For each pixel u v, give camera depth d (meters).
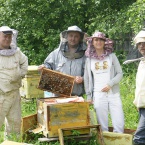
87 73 7.41
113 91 7.41
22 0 14.19
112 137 7.07
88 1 13.70
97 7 13.46
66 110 7.01
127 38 12.80
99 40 7.23
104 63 7.33
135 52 11.80
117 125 7.33
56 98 7.37
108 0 13.15
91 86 7.40
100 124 7.36
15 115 7.73
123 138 7.02
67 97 7.35
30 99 10.06
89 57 7.38
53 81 7.34
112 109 7.37
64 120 7.01
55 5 14.19
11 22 14.48
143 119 6.89
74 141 7.10
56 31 14.18
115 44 13.41
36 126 7.42
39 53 14.52
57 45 14.05
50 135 6.98
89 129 7.11
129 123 8.62
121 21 12.28
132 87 10.66
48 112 6.94
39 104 7.27
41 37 14.80
